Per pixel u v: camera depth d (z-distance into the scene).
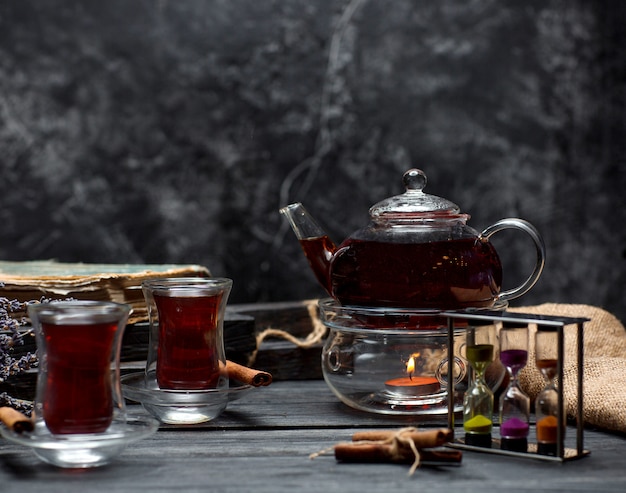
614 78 1.95
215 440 1.14
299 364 1.38
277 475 1.05
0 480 1.05
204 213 1.90
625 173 1.95
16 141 1.88
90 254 1.89
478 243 1.19
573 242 1.95
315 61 1.90
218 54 1.89
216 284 1.20
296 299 1.91
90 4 1.87
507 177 1.94
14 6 1.86
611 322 1.38
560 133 1.94
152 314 1.21
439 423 1.18
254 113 1.90
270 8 1.89
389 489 1.02
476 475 1.05
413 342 1.18
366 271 1.17
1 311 1.19
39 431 1.07
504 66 1.93
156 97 1.89
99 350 1.07
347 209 1.92
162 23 1.88
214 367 1.19
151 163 1.89
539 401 1.09
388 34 1.91
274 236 1.91
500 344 1.09
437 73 1.92
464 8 1.92
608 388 1.17
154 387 1.20
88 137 1.88
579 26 1.94
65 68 1.88
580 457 1.09
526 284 1.21
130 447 1.12
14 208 1.88
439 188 1.93
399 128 1.92
